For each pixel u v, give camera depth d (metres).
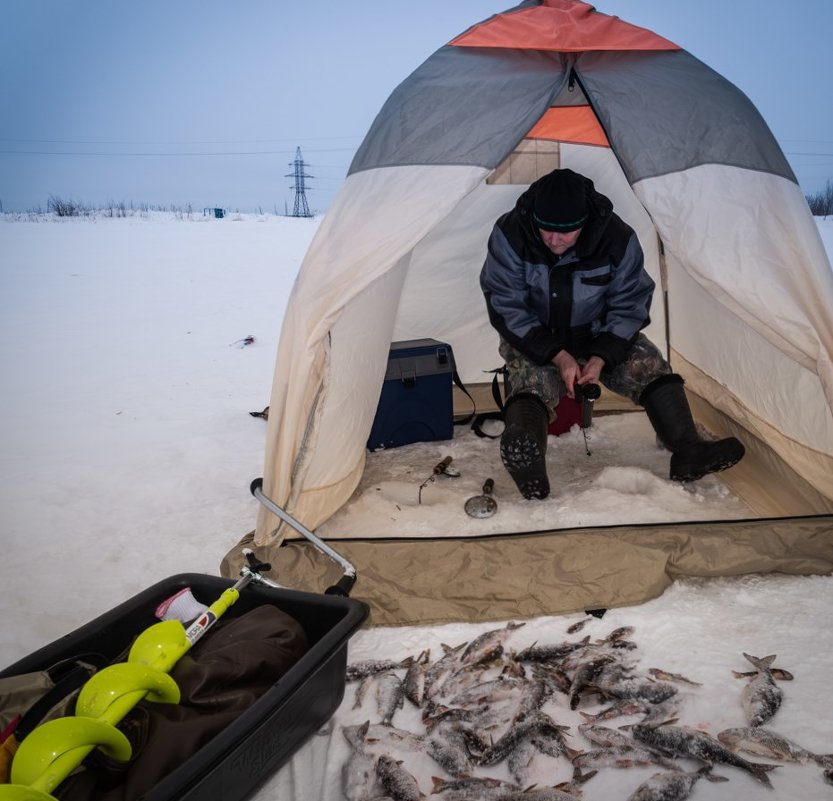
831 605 2.35
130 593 2.71
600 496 3.03
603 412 4.47
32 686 1.62
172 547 3.05
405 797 1.66
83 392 5.82
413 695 2.03
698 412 4.10
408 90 2.90
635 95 2.79
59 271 13.39
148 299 10.53
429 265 4.20
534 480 3.02
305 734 1.75
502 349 3.59
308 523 2.86
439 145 2.68
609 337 3.24
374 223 2.61
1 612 2.59
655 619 2.33
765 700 1.88
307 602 1.99
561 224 3.00
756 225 2.58
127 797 1.45
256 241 19.94
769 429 3.30
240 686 1.73
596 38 2.96
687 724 1.86
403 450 3.99
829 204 25.62
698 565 2.54
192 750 1.52
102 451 4.34
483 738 1.85
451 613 2.41
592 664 2.09
